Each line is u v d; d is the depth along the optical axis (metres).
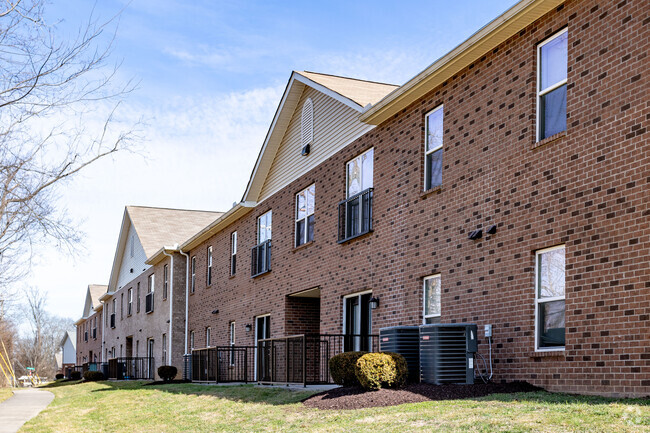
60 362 107.75
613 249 9.01
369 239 15.48
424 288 13.51
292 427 9.56
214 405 14.17
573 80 9.96
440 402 9.47
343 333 16.52
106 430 13.09
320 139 18.41
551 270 10.27
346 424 8.89
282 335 19.78
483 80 12.05
